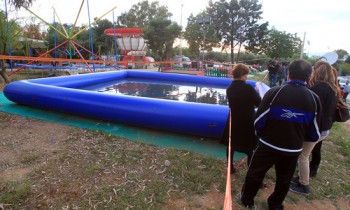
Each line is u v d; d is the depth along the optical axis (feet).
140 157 10.80
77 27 103.19
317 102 6.61
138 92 28.60
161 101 14.38
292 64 6.63
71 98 16.11
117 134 13.66
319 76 8.44
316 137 6.99
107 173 9.39
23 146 11.48
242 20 109.50
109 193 8.16
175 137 13.67
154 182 8.93
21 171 9.29
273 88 6.80
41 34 85.10
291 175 7.14
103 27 105.40
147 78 39.88
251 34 110.11
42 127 14.24
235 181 9.36
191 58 111.34
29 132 13.32
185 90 31.07
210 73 50.21
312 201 8.57
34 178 8.82
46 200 7.69
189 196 8.29
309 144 8.33
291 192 8.98
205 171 9.95
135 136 13.48
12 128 13.80
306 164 8.66
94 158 10.52
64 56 52.70
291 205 8.27
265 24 109.91
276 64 33.91
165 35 96.37
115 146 11.86
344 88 47.73
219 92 30.48
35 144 11.75
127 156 10.81
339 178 10.15
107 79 35.19
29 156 10.37
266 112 6.69
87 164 9.96
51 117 16.29
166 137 13.61
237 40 112.98
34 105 17.80
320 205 8.39
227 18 108.99
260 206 8.00
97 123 15.39
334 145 13.58
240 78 8.87
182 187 8.75
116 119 14.99
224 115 13.01
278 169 7.28
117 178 9.08
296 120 6.42
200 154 11.47
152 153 11.33
